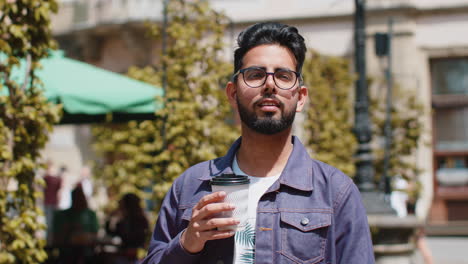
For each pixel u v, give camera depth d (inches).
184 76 241.3
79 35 626.5
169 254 69.7
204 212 66.2
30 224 153.9
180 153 228.1
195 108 231.9
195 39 252.4
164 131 228.4
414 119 388.8
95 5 619.5
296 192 71.9
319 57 368.5
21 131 153.6
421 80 535.2
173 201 78.0
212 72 250.4
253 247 70.6
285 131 74.7
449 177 550.3
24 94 155.3
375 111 397.7
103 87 188.2
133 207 255.9
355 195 72.0
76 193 273.6
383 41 286.0
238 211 66.7
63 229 265.7
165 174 228.4
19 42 156.5
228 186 66.7
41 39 161.8
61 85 178.2
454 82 547.2
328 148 344.5
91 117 215.2
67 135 653.3
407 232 205.9
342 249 70.1
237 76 74.7
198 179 76.6
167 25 254.5
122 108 193.2
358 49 255.1
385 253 204.2
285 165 74.0
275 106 72.5
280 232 70.1
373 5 537.0
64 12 641.0
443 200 550.9
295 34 75.0
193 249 68.1
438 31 534.9
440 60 549.3
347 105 371.2
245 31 75.8
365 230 70.6
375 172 370.6
